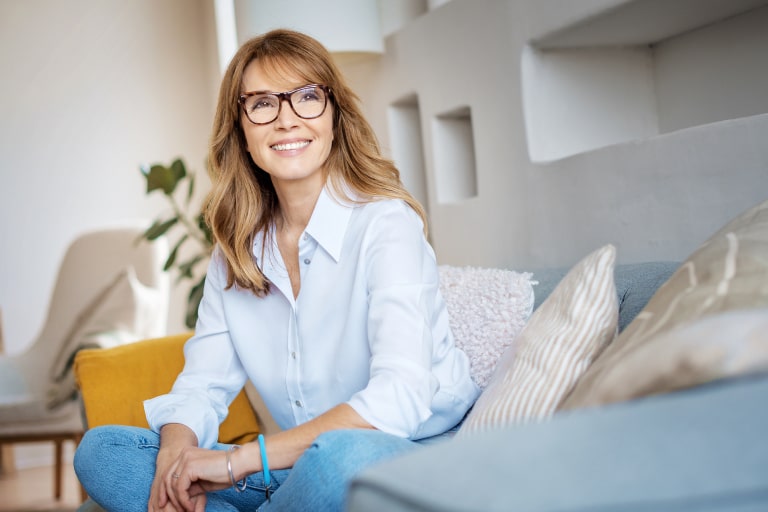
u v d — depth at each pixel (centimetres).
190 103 525
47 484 446
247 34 271
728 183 163
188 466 135
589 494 54
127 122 512
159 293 395
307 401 159
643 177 185
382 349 137
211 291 174
